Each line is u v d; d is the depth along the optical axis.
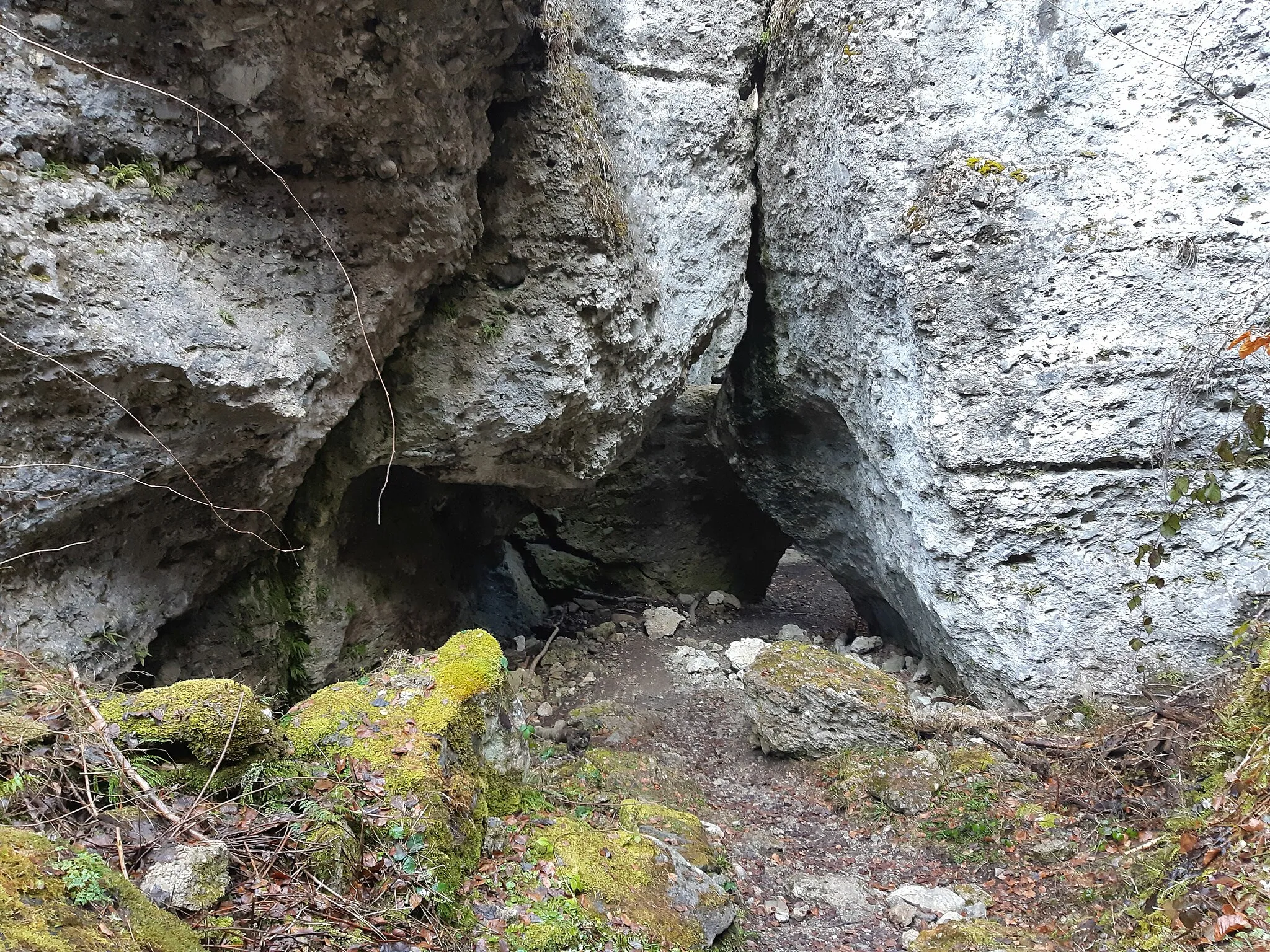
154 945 1.74
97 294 2.97
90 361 2.94
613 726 5.42
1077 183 4.45
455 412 4.91
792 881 3.79
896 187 4.86
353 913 2.27
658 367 6.29
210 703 2.57
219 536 4.08
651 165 6.13
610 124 5.66
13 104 2.82
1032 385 4.56
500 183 4.70
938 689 5.62
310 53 3.30
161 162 3.31
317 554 4.80
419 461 5.09
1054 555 4.65
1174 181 4.34
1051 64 4.46
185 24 3.18
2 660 2.76
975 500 4.66
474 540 7.30
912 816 4.19
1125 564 4.57
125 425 3.21
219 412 3.45
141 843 2.11
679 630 7.77
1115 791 3.88
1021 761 4.32
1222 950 2.48
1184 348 4.35
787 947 3.33
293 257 3.76
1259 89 4.18
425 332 4.76
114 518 3.43
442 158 3.93
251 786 2.53
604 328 5.17
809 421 6.88
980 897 3.55
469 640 3.61
